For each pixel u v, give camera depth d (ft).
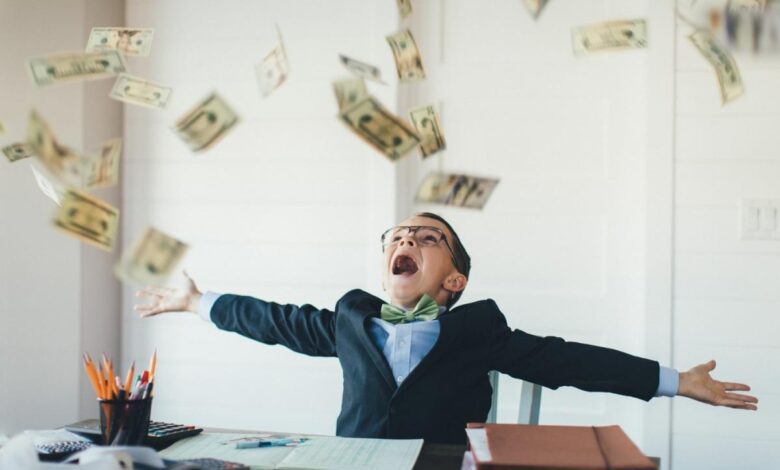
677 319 8.66
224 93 9.61
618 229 9.05
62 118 9.19
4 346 9.11
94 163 4.88
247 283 9.56
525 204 9.23
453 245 6.34
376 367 5.68
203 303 6.53
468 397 5.67
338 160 9.34
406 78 6.10
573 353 5.75
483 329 5.78
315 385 9.41
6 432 9.07
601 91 9.09
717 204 8.59
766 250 8.53
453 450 4.75
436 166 9.38
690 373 5.66
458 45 9.34
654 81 8.64
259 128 9.53
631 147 9.03
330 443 4.83
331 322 6.25
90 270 9.34
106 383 4.65
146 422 4.62
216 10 9.62
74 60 5.24
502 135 9.27
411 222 6.38
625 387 5.61
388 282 6.21
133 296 9.86
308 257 9.42
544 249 9.19
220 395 9.64
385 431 5.51
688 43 8.61
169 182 9.75
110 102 9.70
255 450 4.66
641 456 3.98
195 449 4.70
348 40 9.31
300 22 9.43
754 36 6.04
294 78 9.45
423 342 5.67
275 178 9.50
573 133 9.15
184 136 5.63
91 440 4.81
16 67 9.04
